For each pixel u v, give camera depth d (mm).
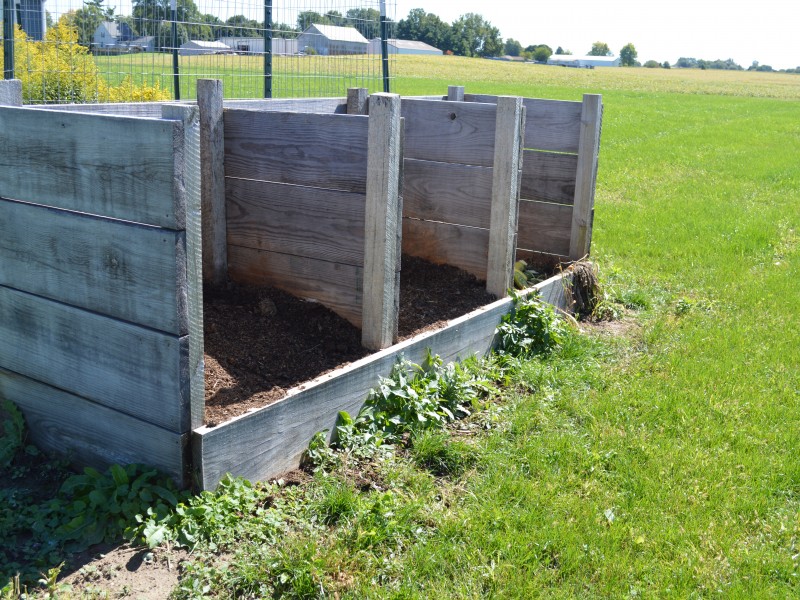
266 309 4812
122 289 3285
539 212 6875
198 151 3107
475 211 5922
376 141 4207
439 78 58906
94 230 3312
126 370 3369
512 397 4738
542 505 3559
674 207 11898
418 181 6152
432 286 5867
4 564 2953
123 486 3271
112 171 3201
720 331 6129
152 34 7516
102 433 3555
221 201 5082
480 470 3910
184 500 3287
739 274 7953
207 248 5129
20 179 3547
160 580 2926
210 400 3727
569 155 6625
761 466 4000
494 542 3244
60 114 3314
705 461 4016
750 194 13641
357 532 3186
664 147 21406
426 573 3061
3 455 3703
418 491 3613
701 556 3221
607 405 4652
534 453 4039
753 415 4621
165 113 3082
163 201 3062
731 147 21750
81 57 7094
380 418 4141
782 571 3164
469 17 136125
